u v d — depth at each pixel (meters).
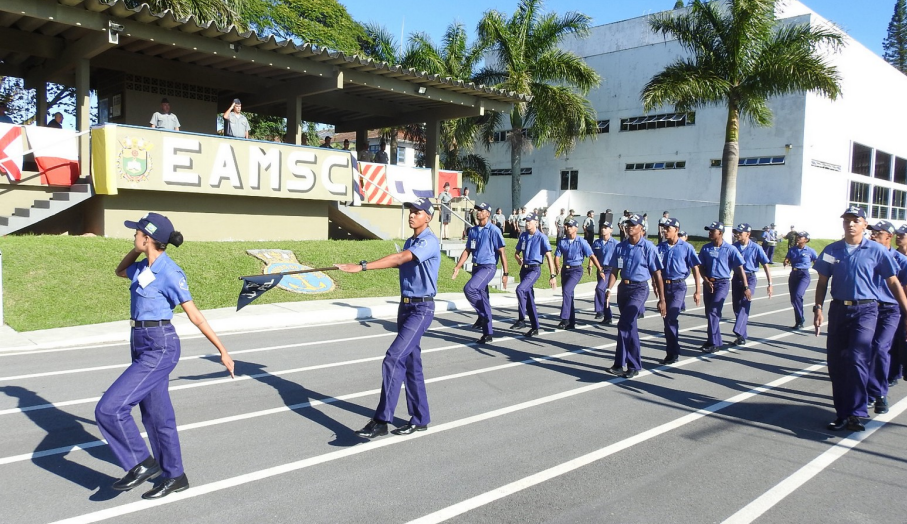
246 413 6.41
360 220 17.89
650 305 16.08
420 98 20.47
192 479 4.81
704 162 35.50
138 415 6.28
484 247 10.48
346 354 9.21
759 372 8.91
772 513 4.52
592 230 25.80
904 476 5.24
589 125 31.22
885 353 6.97
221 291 12.67
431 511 4.39
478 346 10.12
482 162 34.53
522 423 6.34
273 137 35.00
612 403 7.12
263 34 29.52
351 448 5.54
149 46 15.67
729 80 26.80
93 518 4.17
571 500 4.62
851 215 6.50
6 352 8.70
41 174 13.19
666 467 5.30
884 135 42.47
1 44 14.51
